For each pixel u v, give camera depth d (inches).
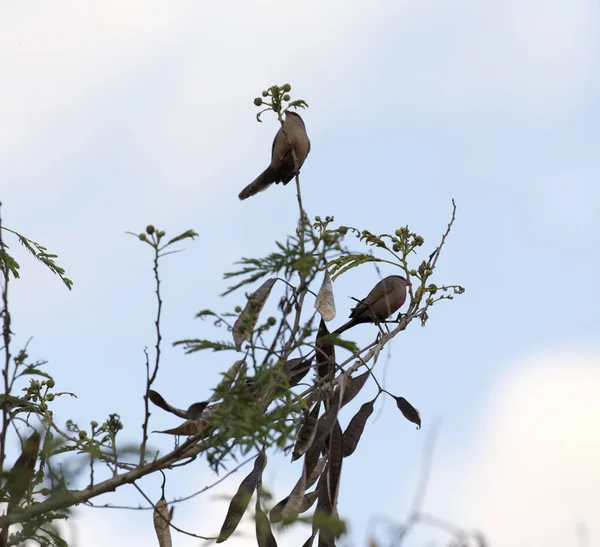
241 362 340.2
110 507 322.7
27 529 312.8
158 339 326.3
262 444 320.5
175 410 357.7
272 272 338.0
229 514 336.2
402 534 220.2
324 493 363.3
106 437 349.7
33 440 331.3
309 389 379.2
